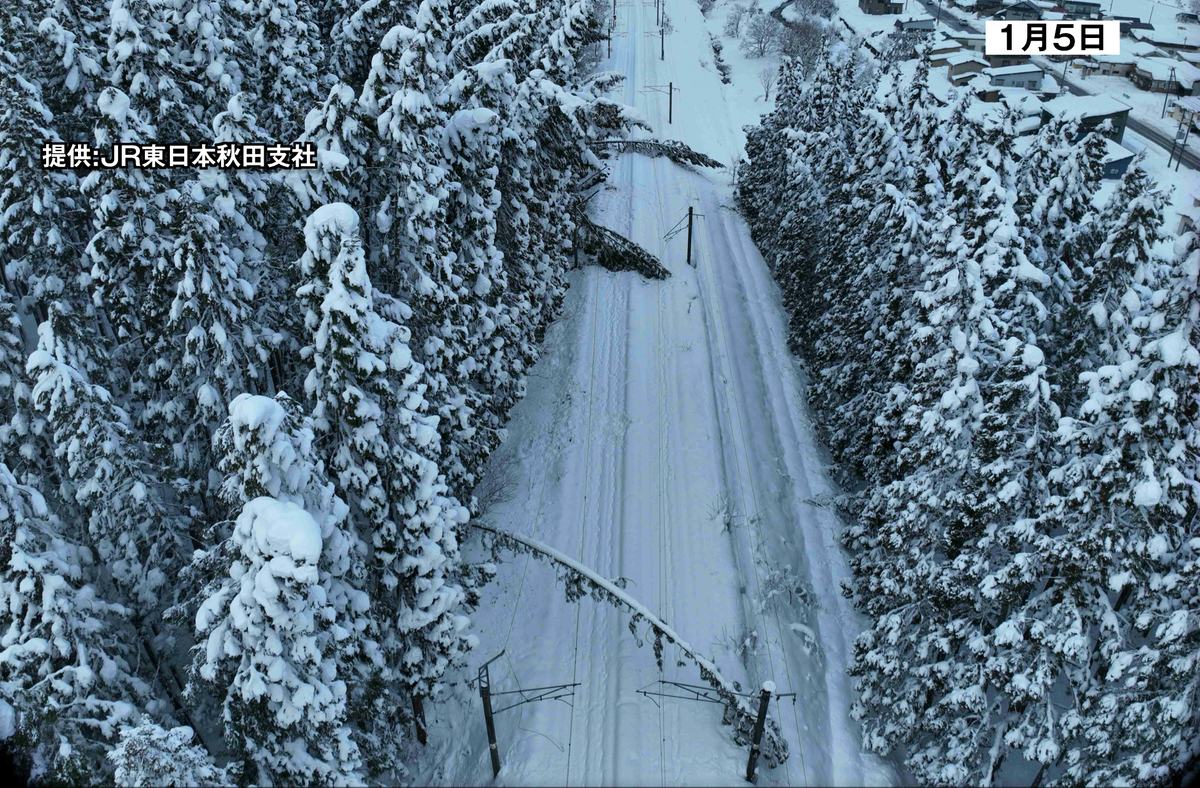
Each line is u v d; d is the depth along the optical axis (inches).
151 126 772.0
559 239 1489.9
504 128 1107.3
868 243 1197.7
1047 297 973.8
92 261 872.3
